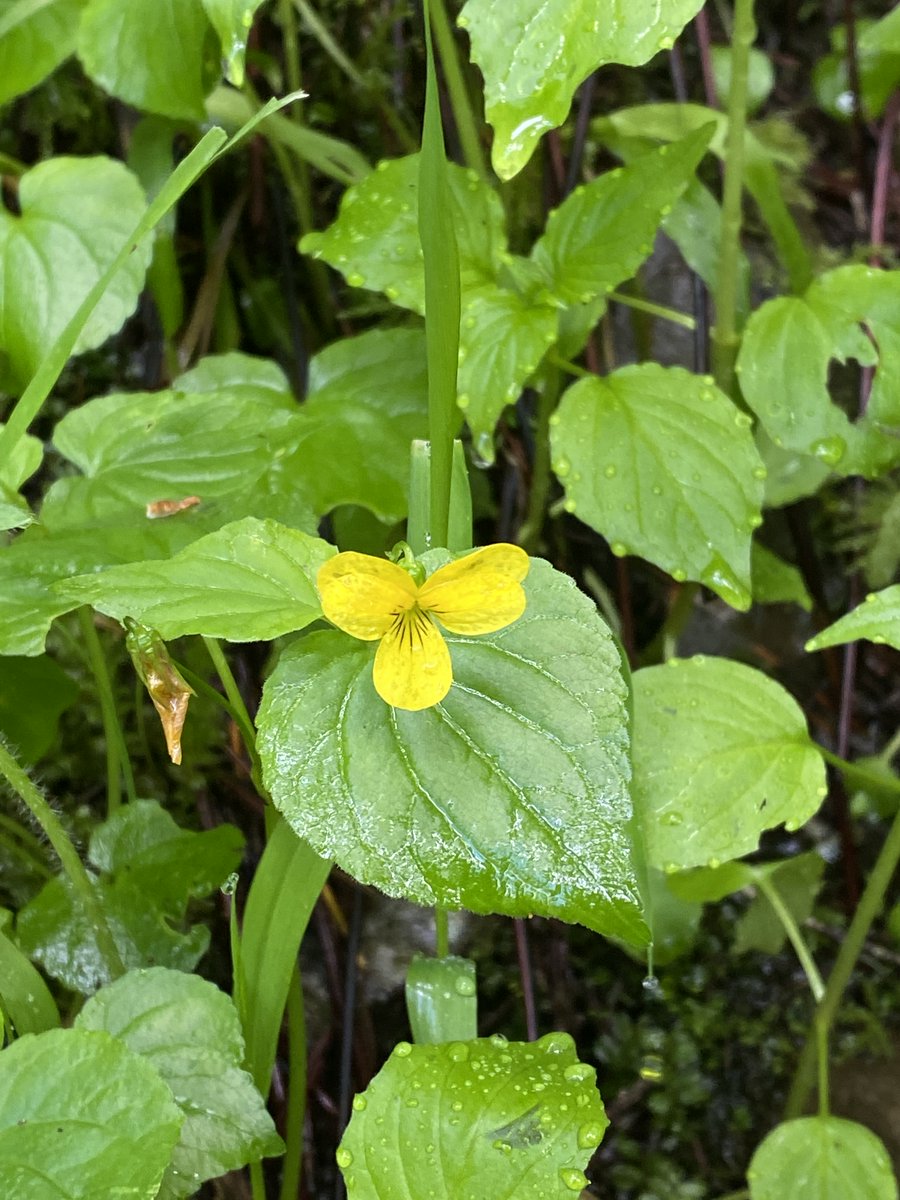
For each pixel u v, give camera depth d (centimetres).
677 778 17
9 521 15
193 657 23
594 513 18
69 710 23
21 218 20
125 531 16
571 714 13
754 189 22
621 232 18
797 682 27
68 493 17
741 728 17
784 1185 18
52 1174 13
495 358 18
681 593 23
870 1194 18
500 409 18
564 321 20
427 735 13
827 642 16
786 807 17
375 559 12
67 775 23
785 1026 25
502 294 18
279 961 16
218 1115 15
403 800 13
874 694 27
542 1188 13
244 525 14
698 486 18
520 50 15
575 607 14
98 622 23
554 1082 14
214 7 16
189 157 14
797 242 22
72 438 18
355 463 20
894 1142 23
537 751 13
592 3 15
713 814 17
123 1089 13
